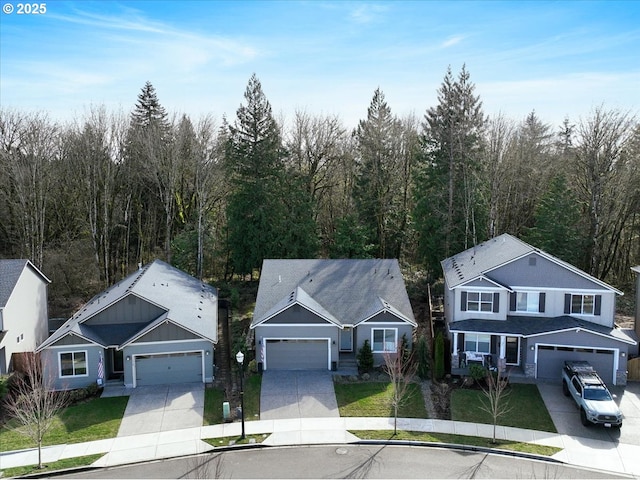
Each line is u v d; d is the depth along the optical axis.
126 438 21.89
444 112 42.44
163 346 26.98
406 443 21.34
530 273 28.89
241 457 20.42
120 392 26.34
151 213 51.47
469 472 19.09
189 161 49.62
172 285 33.50
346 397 25.61
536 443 21.17
